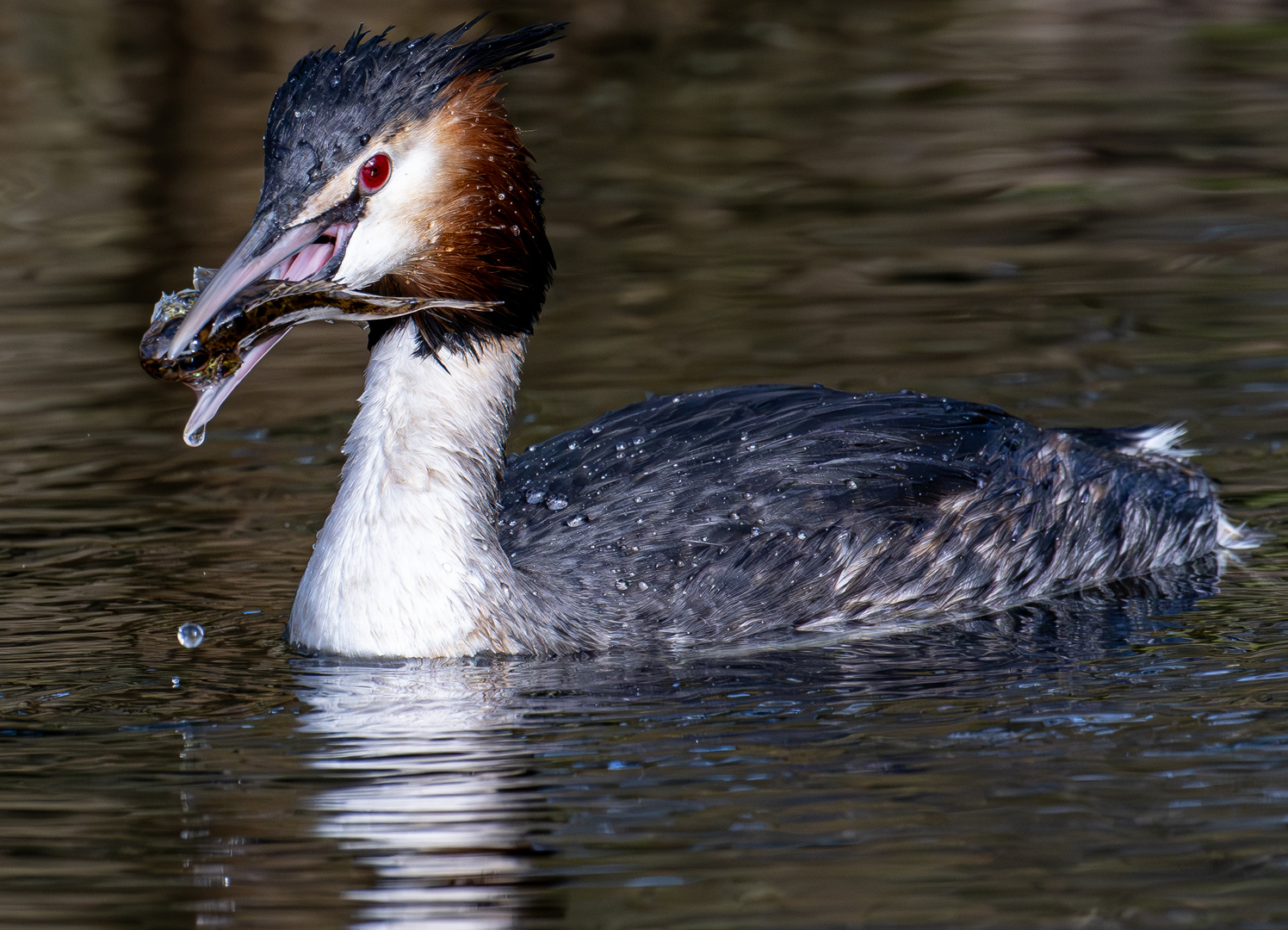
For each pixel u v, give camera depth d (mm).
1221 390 16094
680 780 8867
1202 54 29469
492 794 8750
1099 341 17484
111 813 8648
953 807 8445
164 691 10445
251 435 16328
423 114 10805
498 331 11281
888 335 17875
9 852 8227
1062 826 8211
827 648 11320
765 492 12117
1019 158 24156
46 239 21844
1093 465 13273
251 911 7574
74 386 17391
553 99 28516
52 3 33719
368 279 10867
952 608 12266
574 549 11633
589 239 21672
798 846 8070
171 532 13781
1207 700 9859
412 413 11133
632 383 16719
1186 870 7773
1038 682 10344
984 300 18875
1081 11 33125
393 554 10984
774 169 24266
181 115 27094
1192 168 23266
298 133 10656
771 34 32594
